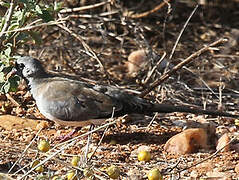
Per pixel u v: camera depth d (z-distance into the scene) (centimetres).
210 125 1170
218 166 1061
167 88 1429
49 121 1266
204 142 1134
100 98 1122
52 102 1123
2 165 1036
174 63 1644
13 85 1188
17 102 1338
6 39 1219
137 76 1542
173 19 1933
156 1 1956
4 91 1186
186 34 1855
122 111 1130
